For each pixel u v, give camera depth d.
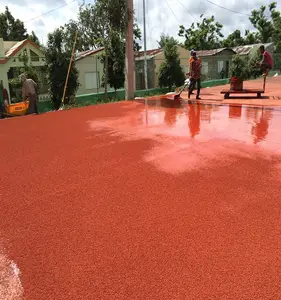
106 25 12.53
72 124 6.82
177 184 3.32
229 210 2.73
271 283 1.87
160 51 24.98
